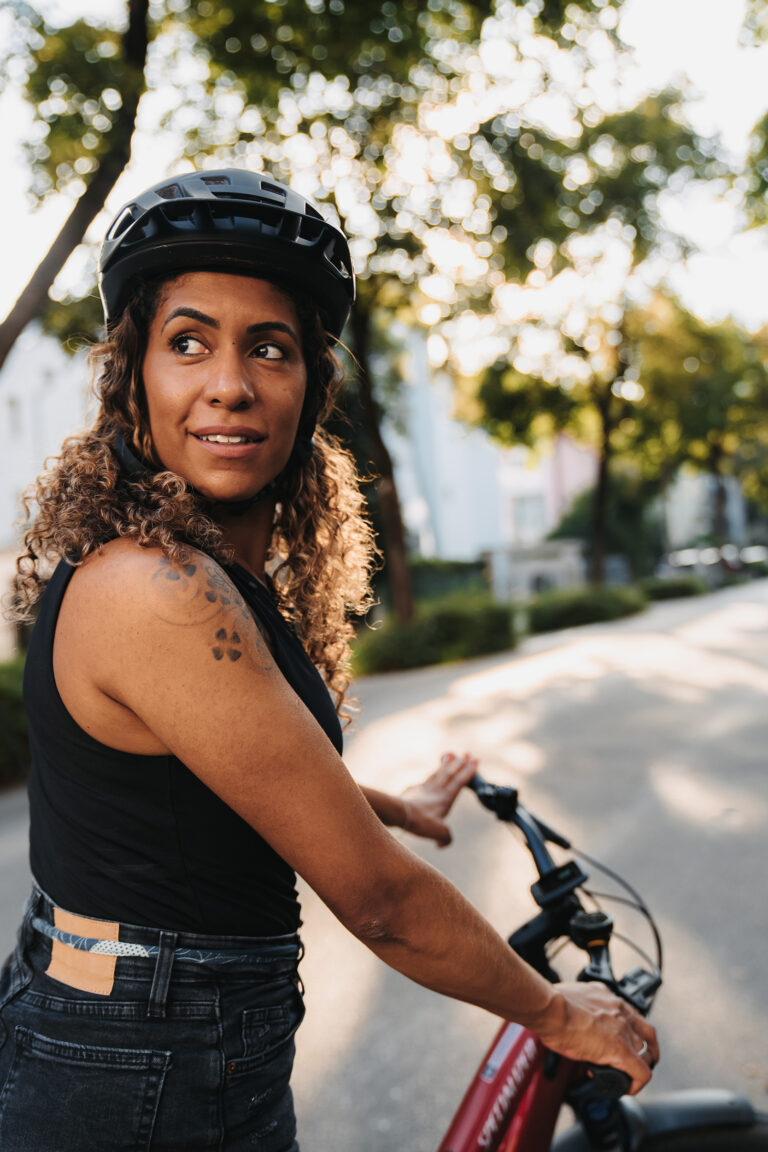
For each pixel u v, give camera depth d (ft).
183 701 2.81
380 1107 8.79
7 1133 3.06
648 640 49.55
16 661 28.84
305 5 29.58
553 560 99.04
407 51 31.45
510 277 41.29
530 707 29.50
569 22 31.48
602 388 71.31
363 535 4.63
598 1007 3.85
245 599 3.17
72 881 3.15
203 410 3.19
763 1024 9.70
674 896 13.14
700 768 20.30
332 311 3.60
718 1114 5.00
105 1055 3.03
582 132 46.65
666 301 67.92
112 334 3.39
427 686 37.24
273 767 2.87
